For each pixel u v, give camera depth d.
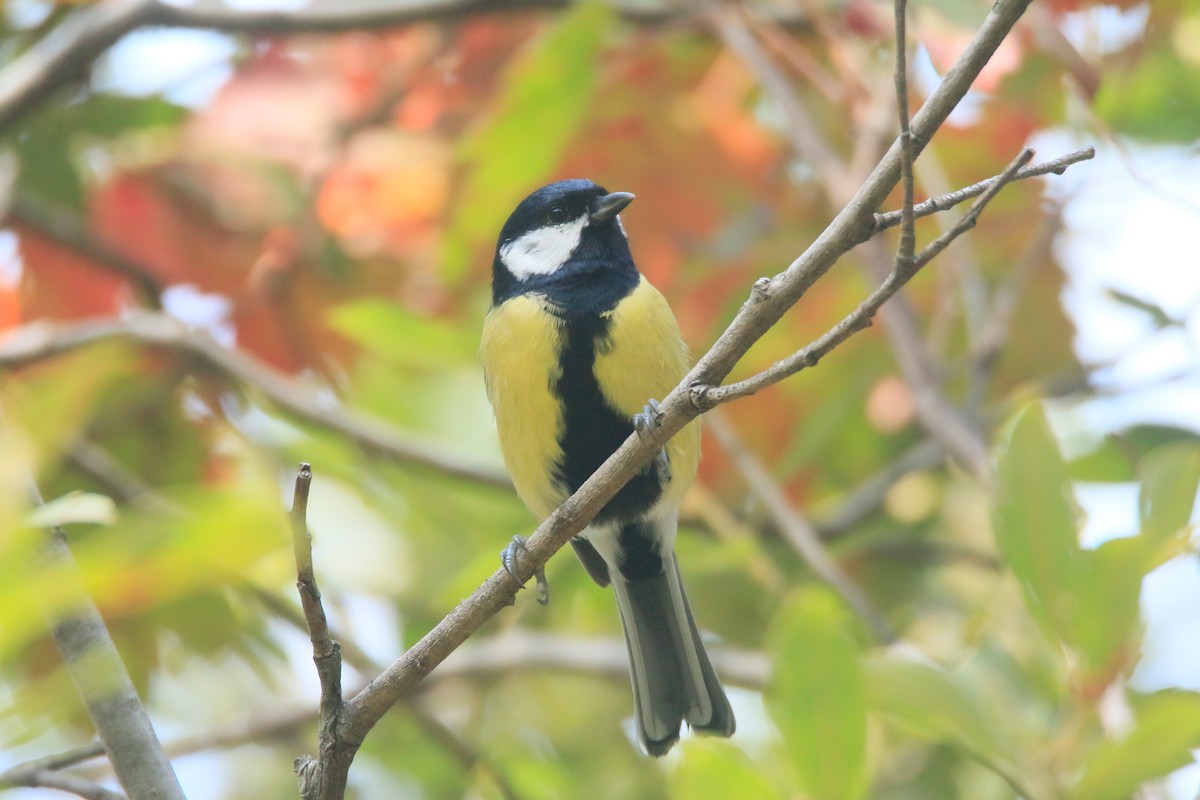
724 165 10.09
